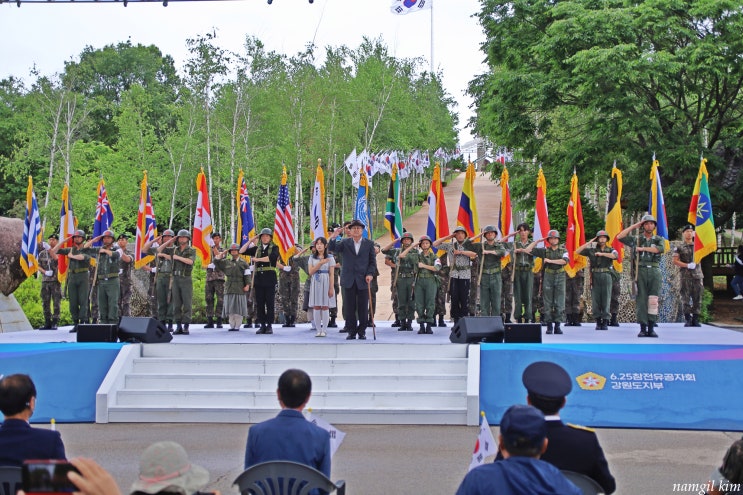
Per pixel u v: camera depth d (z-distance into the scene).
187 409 13.11
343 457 10.79
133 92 47.91
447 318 25.88
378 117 54.78
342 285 16.34
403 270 18.12
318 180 19.69
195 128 46.12
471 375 13.26
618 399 12.93
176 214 49.69
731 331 18.19
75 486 3.74
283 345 14.70
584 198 32.72
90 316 19.08
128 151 46.56
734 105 29.47
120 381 13.70
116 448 11.31
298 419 6.50
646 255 16.62
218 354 14.70
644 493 9.22
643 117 27.06
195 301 24.06
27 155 47.81
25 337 17.00
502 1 31.58
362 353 14.62
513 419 4.88
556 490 4.68
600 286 18.11
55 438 6.07
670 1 26.97
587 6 28.52
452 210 66.06
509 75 29.55
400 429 12.53
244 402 13.47
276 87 45.22
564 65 28.81
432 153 72.94
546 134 31.12
